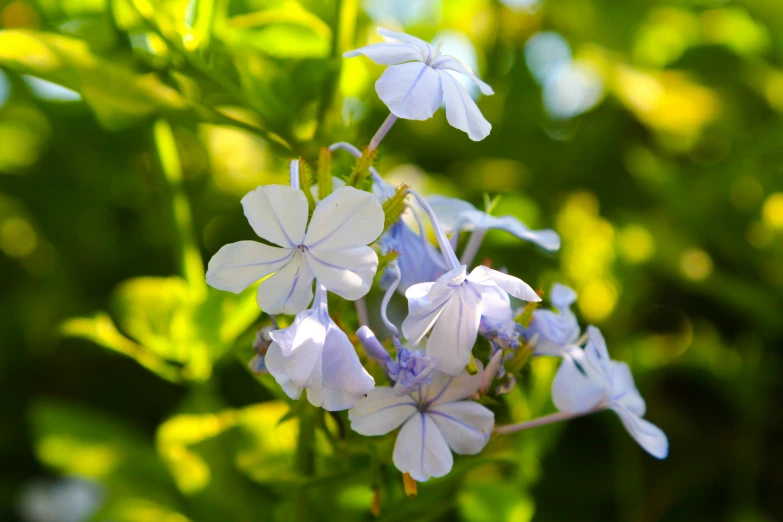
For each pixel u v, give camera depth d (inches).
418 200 10.2
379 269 10.2
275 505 12.8
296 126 11.9
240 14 12.2
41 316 15.6
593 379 10.3
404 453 9.7
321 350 9.4
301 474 10.9
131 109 11.3
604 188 16.9
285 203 9.4
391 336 10.4
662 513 14.8
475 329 9.5
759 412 15.1
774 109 17.1
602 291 15.2
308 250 9.5
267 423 12.2
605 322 15.2
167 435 12.4
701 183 16.5
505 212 13.9
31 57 11.0
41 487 15.6
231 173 15.6
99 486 14.1
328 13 11.8
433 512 11.0
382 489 11.4
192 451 12.5
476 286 9.6
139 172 15.7
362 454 10.6
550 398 12.3
